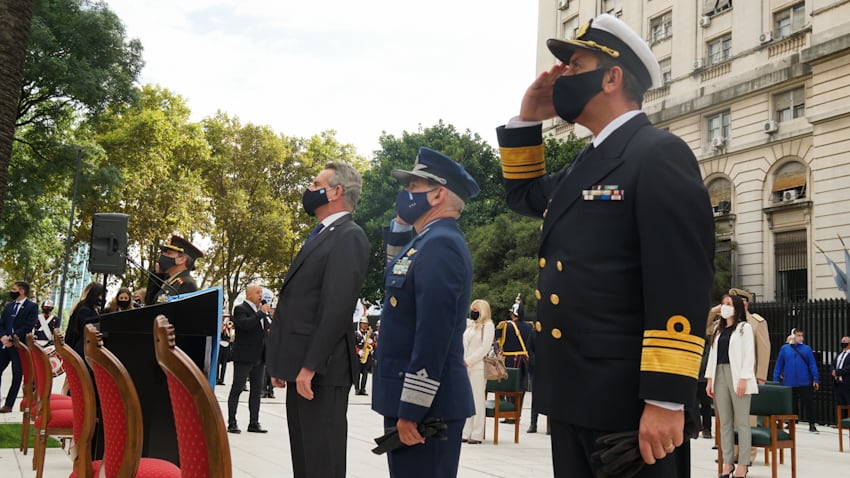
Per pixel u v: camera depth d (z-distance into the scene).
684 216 2.02
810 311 16.88
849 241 21.23
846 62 21.77
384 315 3.51
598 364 2.10
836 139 21.91
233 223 42.66
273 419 11.35
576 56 2.39
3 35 7.75
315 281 4.20
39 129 22.44
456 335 3.36
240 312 9.62
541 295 2.30
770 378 17.42
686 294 1.98
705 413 11.61
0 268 35.34
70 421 5.69
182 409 2.32
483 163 30.00
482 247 26.25
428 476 3.28
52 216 28.56
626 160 2.19
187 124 40.53
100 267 7.82
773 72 24.06
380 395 3.42
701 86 26.98
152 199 36.91
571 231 2.23
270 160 44.03
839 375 14.23
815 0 22.81
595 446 2.12
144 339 4.64
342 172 4.38
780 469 8.72
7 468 6.30
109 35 21.88
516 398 10.08
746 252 24.84
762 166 24.52
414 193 3.64
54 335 3.81
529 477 7.05
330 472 3.97
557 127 33.12
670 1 28.89
